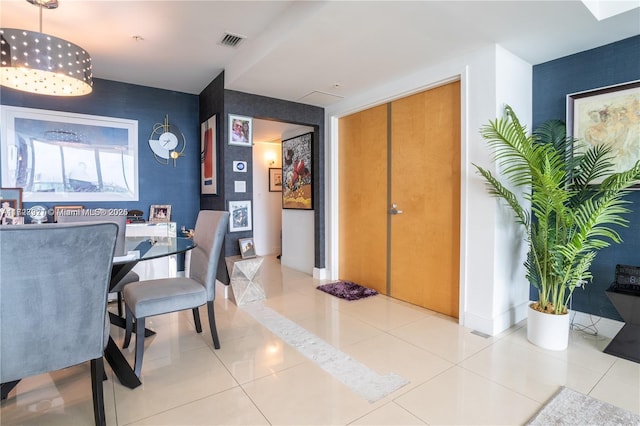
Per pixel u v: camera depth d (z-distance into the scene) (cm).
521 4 195
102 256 140
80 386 190
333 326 278
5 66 178
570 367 208
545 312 237
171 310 213
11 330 124
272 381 195
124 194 388
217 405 172
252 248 360
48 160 347
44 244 122
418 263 327
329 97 382
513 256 272
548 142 264
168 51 308
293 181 503
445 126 297
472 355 226
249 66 291
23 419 162
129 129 390
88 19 251
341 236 424
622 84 237
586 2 197
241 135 361
